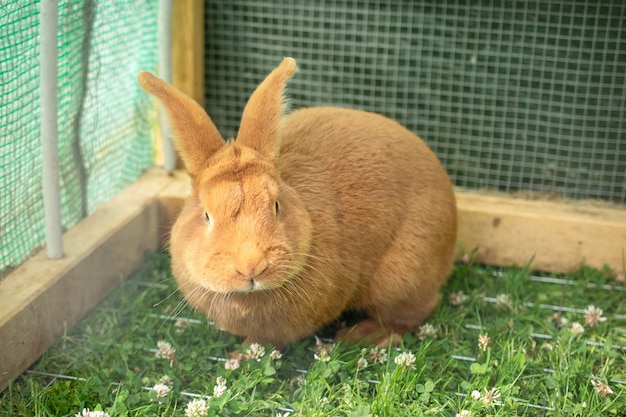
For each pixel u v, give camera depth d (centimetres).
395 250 104
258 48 135
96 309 112
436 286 109
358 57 133
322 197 99
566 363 99
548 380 96
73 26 105
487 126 133
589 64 127
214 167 91
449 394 96
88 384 95
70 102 109
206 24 134
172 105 93
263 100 94
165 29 122
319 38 133
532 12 127
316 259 96
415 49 132
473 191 135
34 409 92
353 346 103
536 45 128
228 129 139
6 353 95
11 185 102
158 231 127
